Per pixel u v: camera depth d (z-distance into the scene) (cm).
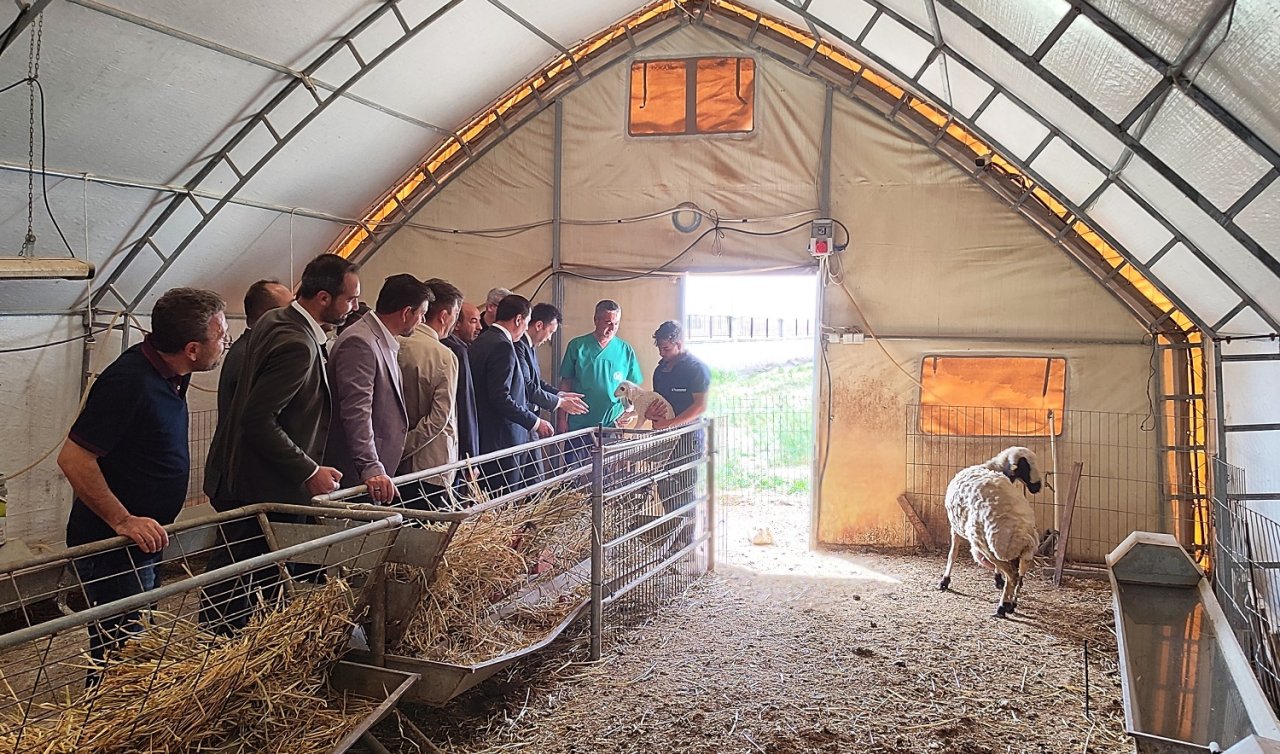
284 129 545
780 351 1559
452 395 379
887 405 649
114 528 266
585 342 610
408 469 371
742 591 525
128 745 205
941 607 496
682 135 672
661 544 494
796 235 659
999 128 549
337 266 321
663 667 392
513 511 383
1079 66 373
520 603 371
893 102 636
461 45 578
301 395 301
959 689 375
